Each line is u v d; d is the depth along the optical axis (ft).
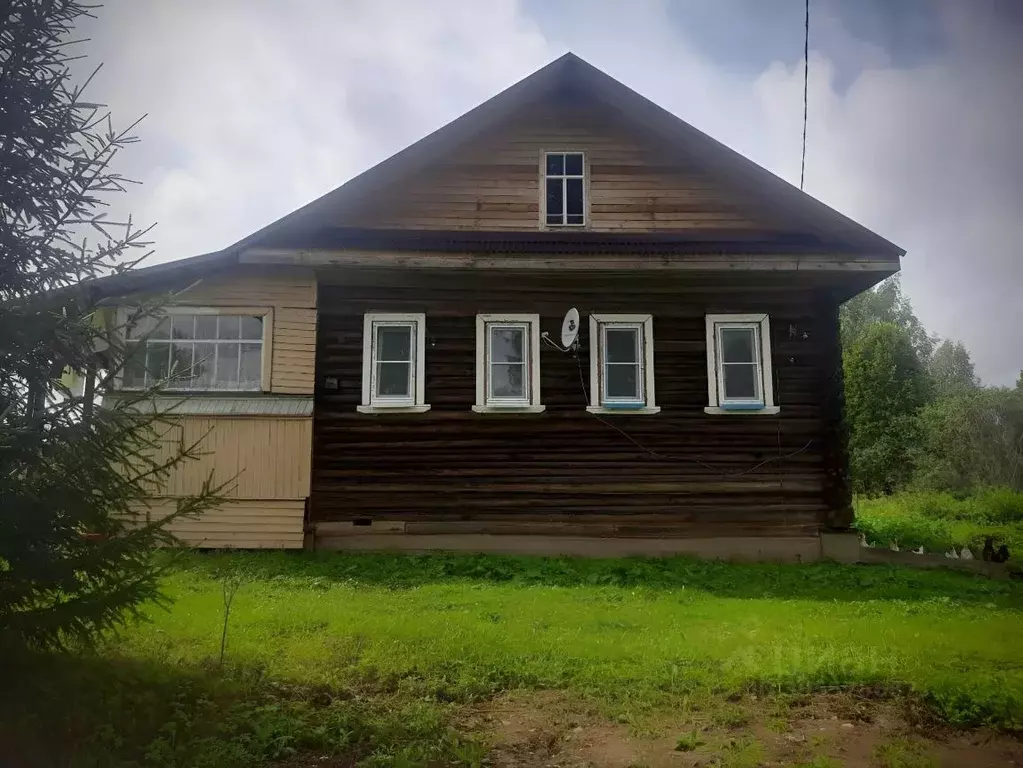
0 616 16.61
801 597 35.50
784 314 46.60
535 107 48.14
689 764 16.60
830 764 16.06
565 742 17.94
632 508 44.86
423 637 25.52
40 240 18.76
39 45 19.24
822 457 45.91
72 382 19.15
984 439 122.21
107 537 18.08
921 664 22.80
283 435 43.70
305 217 44.42
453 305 45.78
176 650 23.21
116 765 15.30
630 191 47.67
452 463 44.65
